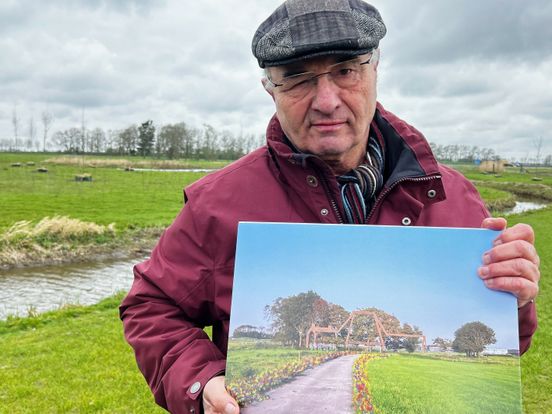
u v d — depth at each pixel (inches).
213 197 66.7
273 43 59.3
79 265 555.5
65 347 280.7
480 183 1973.4
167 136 3363.7
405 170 64.6
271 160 68.0
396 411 53.6
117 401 213.0
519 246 55.1
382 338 55.5
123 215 888.3
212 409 56.2
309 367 55.7
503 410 53.2
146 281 68.9
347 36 57.1
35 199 1058.1
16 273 510.3
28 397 215.8
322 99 58.6
